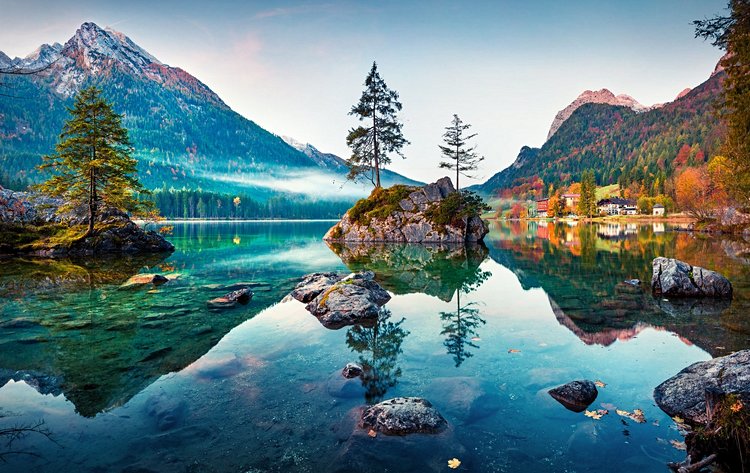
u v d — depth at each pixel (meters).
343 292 12.52
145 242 31.80
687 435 4.85
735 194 36.97
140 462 4.61
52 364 7.77
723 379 5.81
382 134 45.44
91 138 28.30
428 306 12.74
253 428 5.36
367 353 8.34
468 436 5.10
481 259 25.58
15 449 4.87
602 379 6.80
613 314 11.24
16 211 31.30
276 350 8.56
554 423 5.38
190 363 7.80
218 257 27.41
